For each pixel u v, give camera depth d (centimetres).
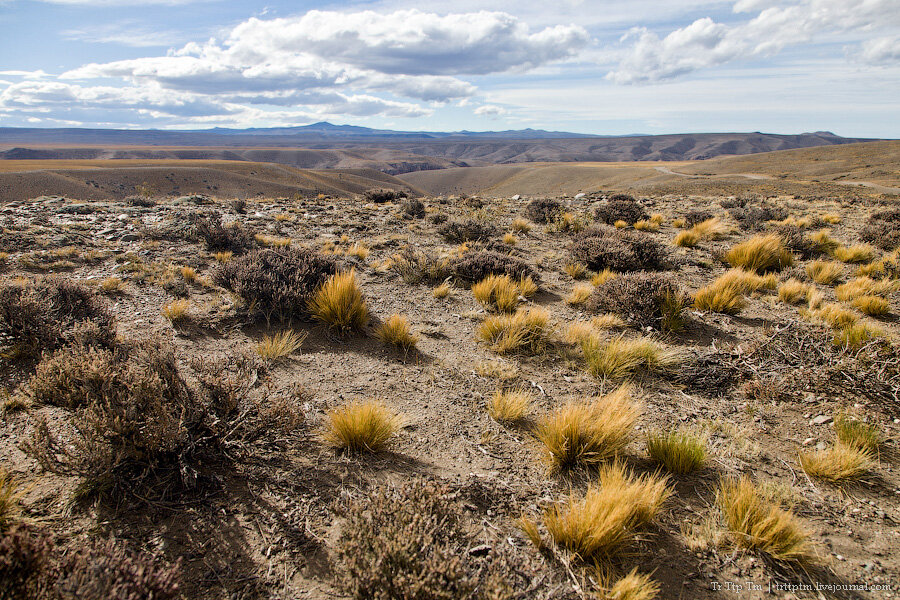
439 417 412
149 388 310
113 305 608
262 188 15975
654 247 954
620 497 281
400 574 214
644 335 609
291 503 290
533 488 323
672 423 414
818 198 2448
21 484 288
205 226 946
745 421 417
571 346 575
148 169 15312
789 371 477
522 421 413
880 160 13488
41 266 724
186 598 221
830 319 627
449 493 303
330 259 768
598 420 363
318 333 583
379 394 446
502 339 576
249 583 233
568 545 268
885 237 1102
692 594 244
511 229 1284
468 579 222
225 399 339
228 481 305
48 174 12781
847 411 422
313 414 396
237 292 622
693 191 7831
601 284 777
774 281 825
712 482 335
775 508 273
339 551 238
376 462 339
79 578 195
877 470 351
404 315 668
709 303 709
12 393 387
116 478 285
